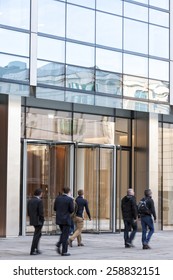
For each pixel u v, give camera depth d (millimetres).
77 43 23984
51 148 23516
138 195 26562
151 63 26562
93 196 24344
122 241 20703
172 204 27797
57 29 23406
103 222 24391
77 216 18312
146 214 18078
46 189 23312
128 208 18516
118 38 25422
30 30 22562
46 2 23156
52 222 23031
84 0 24375
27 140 22812
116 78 25188
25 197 22500
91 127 25344
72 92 23656
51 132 23922
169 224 27625
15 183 21484
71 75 23688
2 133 21562
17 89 21938
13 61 21938
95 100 24391
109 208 24672
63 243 15680
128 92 25594
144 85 26203
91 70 24359
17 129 21672
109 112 26078
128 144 26875
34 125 23344
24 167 22609
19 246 18172
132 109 25688
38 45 22734
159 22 27047
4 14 21891
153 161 26453
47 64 22953
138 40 26141
